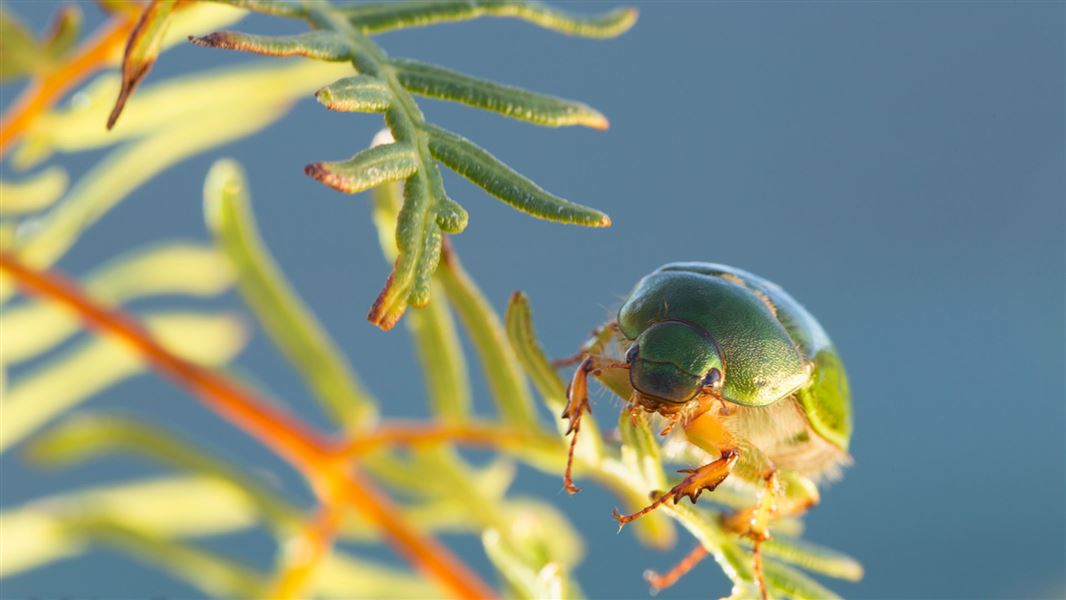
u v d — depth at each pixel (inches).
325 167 6.7
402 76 6.9
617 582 21.9
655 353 7.2
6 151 7.7
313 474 7.7
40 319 8.0
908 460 31.9
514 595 7.4
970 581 25.9
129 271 8.2
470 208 42.1
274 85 7.9
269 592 7.8
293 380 30.8
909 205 46.5
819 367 7.4
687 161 46.6
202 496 8.0
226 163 7.9
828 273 45.2
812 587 7.2
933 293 44.2
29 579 15.7
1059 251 44.3
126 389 28.1
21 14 16.5
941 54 49.2
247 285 7.9
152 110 7.8
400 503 7.9
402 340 35.1
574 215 6.8
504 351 7.6
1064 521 28.2
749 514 7.2
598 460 7.3
